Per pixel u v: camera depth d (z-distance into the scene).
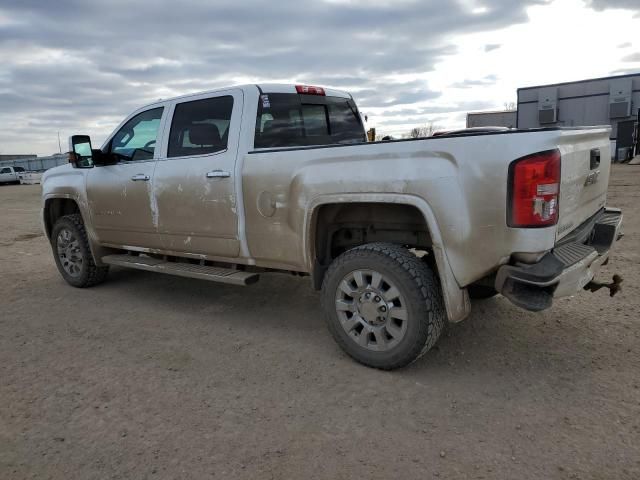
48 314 5.11
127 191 5.09
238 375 3.58
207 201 4.38
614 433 2.72
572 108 30.66
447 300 3.24
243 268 4.59
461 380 3.38
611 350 3.71
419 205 3.21
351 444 2.73
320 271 3.91
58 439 2.86
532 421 2.88
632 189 13.67
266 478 2.48
